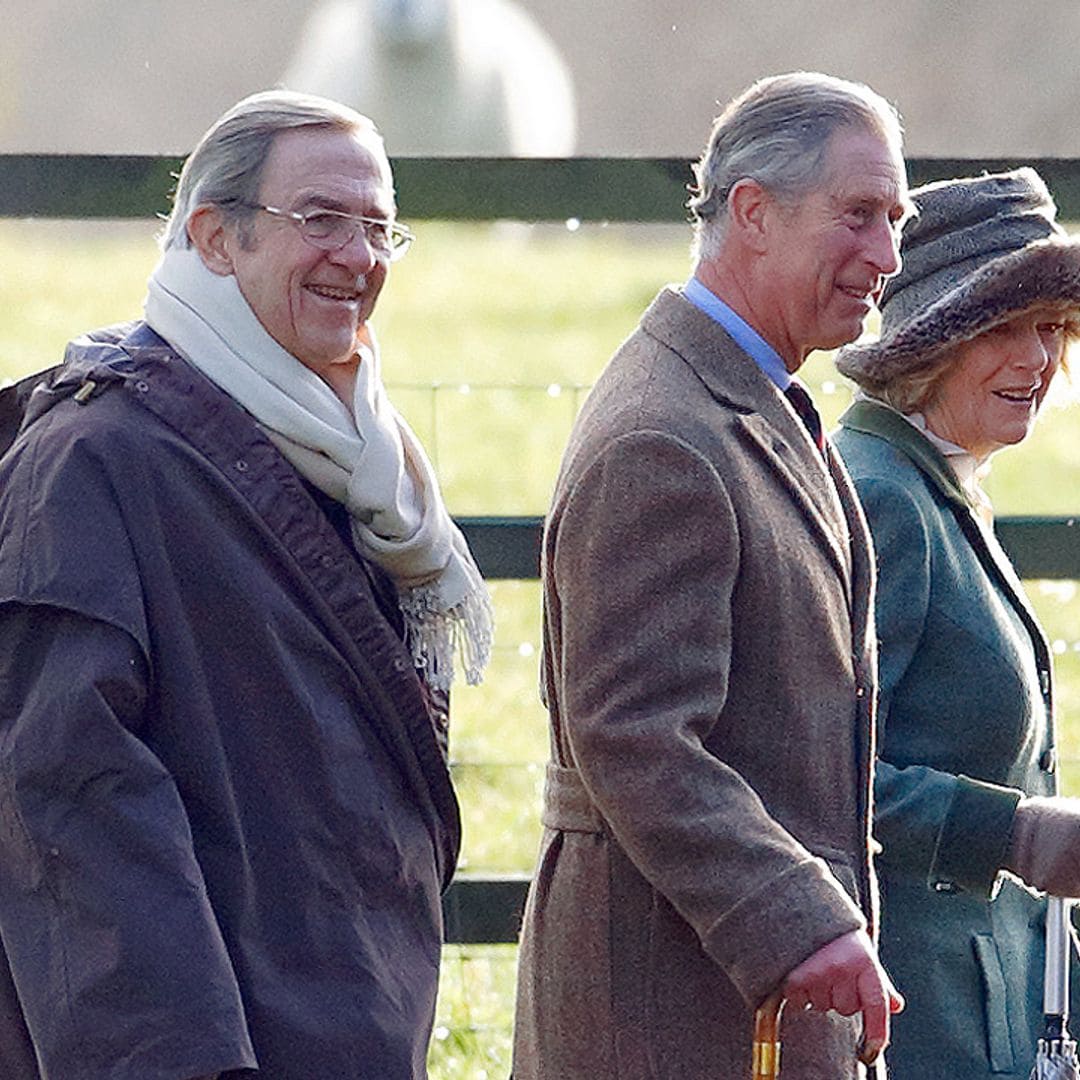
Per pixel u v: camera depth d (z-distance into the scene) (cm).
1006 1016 1531
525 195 1991
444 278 6438
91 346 1369
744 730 1355
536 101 10162
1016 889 1567
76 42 10312
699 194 1437
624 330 5766
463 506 3656
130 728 1291
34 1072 1313
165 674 1306
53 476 1307
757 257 1397
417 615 1434
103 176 1973
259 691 1326
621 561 1331
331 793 1333
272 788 1323
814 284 1388
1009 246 1553
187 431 1338
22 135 10231
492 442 4066
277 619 1332
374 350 1421
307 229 1349
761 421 1378
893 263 1395
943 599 1512
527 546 1958
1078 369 1655
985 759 1516
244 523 1336
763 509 1354
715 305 1409
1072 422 4150
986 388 1561
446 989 2214
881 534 1509
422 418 4206
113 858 1255
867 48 9900
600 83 10331
